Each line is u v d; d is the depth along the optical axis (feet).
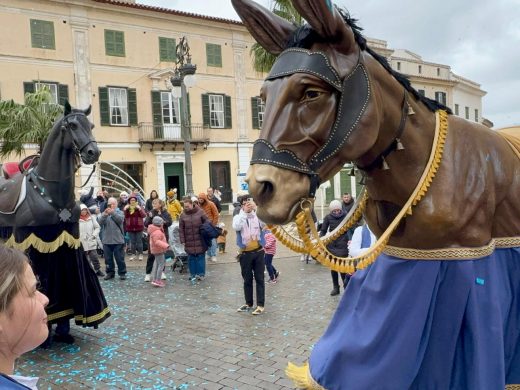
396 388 5.41
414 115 5.83
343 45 4.99
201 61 74.59
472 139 6.01
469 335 5.40
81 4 63.93
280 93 4.91
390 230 5.44
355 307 6.21
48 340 15.46
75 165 14.79
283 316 18.74
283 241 5.37
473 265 5.48
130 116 69.31
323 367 6.15
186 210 26.71
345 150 5.08
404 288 5.54
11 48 59.88
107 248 27.94
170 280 27.50
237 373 12.99
